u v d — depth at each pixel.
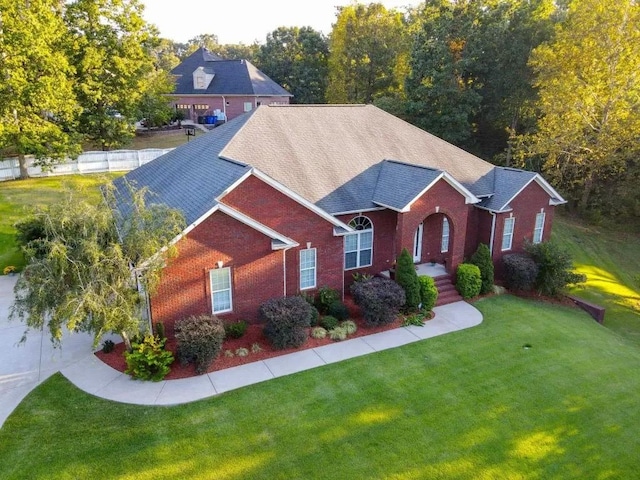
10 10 28.08
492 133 51.41
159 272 14.64
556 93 36.09
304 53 72.88
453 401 13.92
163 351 14.95
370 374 15.19
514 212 23.80
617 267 31.86
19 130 31.39
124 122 39.56
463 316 19.77
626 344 19.09
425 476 11.12
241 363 15.64
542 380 15.21
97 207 13.88
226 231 16.38
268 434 12.34
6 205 29.86
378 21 58.97
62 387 14.19
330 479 10.95
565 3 56.38
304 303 17.02
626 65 33.97
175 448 11.80
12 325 17.94
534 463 11.65
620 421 13.38
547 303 22.48
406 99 49.72
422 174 20.62
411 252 20.81
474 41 44.44
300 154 21.33
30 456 11.48
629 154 35.31
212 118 57.25
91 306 12.48
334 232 18.95
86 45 34.91
